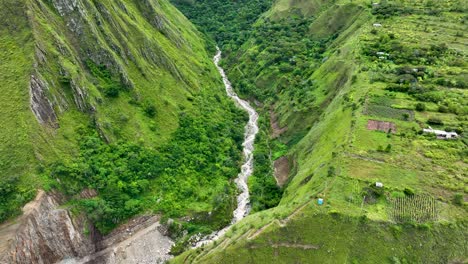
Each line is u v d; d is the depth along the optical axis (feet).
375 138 256.11
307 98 369.09
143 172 286.87
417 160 238.07
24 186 236.02
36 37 277.03
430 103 285.64
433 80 309.63
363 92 300.81
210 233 274.57
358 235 203.82
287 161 325.62
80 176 257.34
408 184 223.30
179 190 292.61
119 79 317.83
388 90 301.63
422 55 344.69
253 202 296.51
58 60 282.97
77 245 243.81
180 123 337.72
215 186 308.40
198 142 335.06
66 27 309.22
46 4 304.91
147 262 251.80
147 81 339.16
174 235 269.85
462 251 197.88
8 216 226.58
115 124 295.28
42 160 247.50
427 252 198.70
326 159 254.88
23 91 257.96
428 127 262.06
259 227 220.64
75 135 272.72
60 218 240.53
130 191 274.36
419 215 208.44
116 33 338.34
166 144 313.32
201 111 370.32
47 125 262.06
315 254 203.62
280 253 207.62
